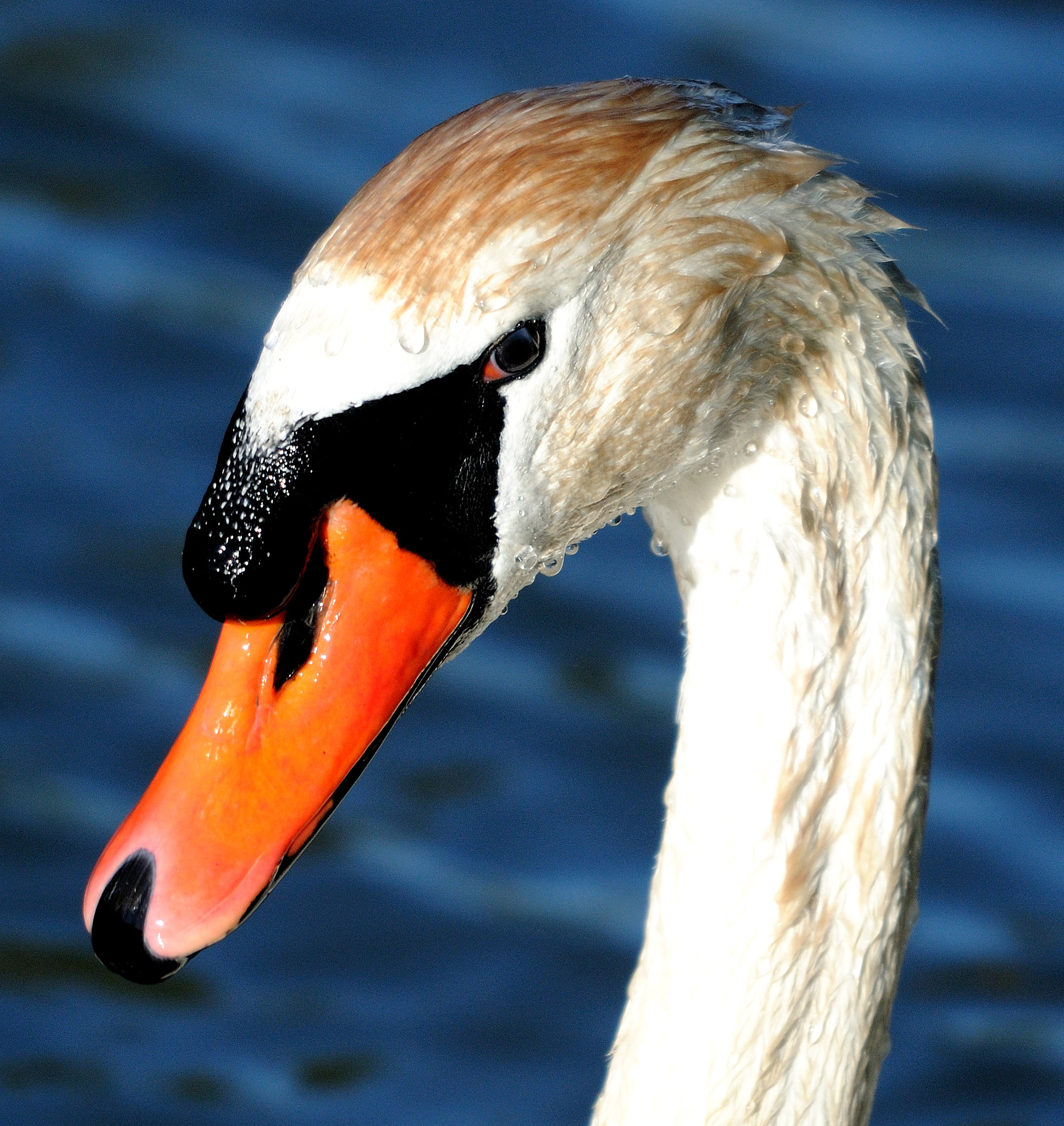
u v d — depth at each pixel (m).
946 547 14.60
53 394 15.74
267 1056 11.46
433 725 13.48
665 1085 7.26
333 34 19.44
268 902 12.40
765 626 7.04
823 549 6.97
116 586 14.32
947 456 15.41
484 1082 11.34
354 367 6.18
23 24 19.30
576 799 13.02
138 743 13.26
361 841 12.77
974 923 12.40
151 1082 11.23
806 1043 7.19
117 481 14.96
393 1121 11.06
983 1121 11.32
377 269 6.20
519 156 6.36
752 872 7.12
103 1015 11.72
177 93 18.77
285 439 6.19
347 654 6.44
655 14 19.67
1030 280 17.23
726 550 7.07
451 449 6.41
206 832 6.33
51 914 12.18
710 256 6.58
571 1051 11.53
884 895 7.17
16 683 13.56
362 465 6.28
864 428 6.90
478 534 6.55
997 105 18.72
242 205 17.64
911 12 19.78
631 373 6.58
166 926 6.25
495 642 14.06
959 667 13.73
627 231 6.51
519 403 6.49
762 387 6.88
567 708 13.64
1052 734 13.27
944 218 17.64
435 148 6.37
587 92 6.64
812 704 7.05
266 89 18.80
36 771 12.99
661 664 13.96
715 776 7.15
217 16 19.61
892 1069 11.61
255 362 16.17
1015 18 19.64
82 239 17.33
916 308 16.95
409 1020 11.69
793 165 6.67
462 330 6.26
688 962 7.23
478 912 12.34
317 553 6.40
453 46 19.23
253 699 6.41
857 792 7.11
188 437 15.45
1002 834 12.79
